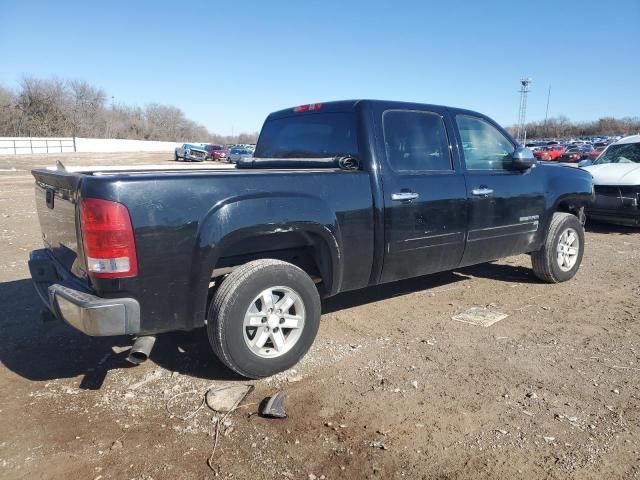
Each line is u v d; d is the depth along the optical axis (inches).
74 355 163.6
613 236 369.1
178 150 1712.6
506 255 216.2
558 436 116.7
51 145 2292.1
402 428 120.3
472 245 197.9
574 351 163.6
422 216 178.4
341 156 177.3
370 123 172.4
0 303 212.7
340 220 156.5
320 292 167.2
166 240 126.4
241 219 135.6
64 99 3341.5
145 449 113.6
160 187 126.0
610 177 374.0
